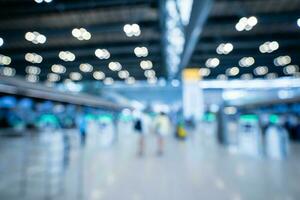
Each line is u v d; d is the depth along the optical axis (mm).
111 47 15633
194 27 9102
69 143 3555
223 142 9195
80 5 9516
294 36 13664
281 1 10102
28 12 10531
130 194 3338
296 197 3184
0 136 2795
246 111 8141
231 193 3377
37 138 3031
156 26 11922
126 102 26891
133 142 9836
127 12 11180
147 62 18797
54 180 3160
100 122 7594
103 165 5160
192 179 4137
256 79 25453
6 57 17578
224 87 25891
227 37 14016
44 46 16406
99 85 27141
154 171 4723
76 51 16484
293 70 21625
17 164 2867
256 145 6820
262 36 13875
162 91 29266
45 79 26672
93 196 3199
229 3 10234
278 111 7078
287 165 5148
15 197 2756
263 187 3635
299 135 8445
